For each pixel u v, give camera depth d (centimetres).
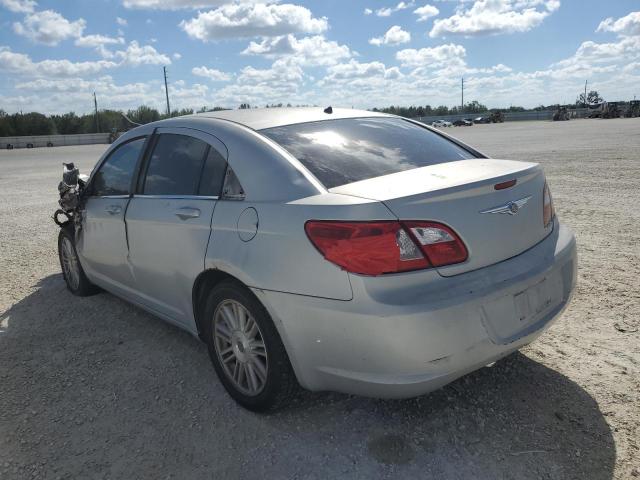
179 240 338
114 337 423
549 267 288
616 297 447
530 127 4716
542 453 263
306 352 268
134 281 409
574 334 385
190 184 345
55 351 402
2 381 360
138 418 312
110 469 269
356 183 278
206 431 296
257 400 302
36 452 284
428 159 328
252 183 300
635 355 351
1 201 1266
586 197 894
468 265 258
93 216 443
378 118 385
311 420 301
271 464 266
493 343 256
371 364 248
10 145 6569
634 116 6369
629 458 256
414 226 246
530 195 294
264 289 275
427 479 249
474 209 262
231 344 316
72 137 7275
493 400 309
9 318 471
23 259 675
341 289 248
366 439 281
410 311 237
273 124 336
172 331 430
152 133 402
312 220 259
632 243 602
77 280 516
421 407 306
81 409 323
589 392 312
